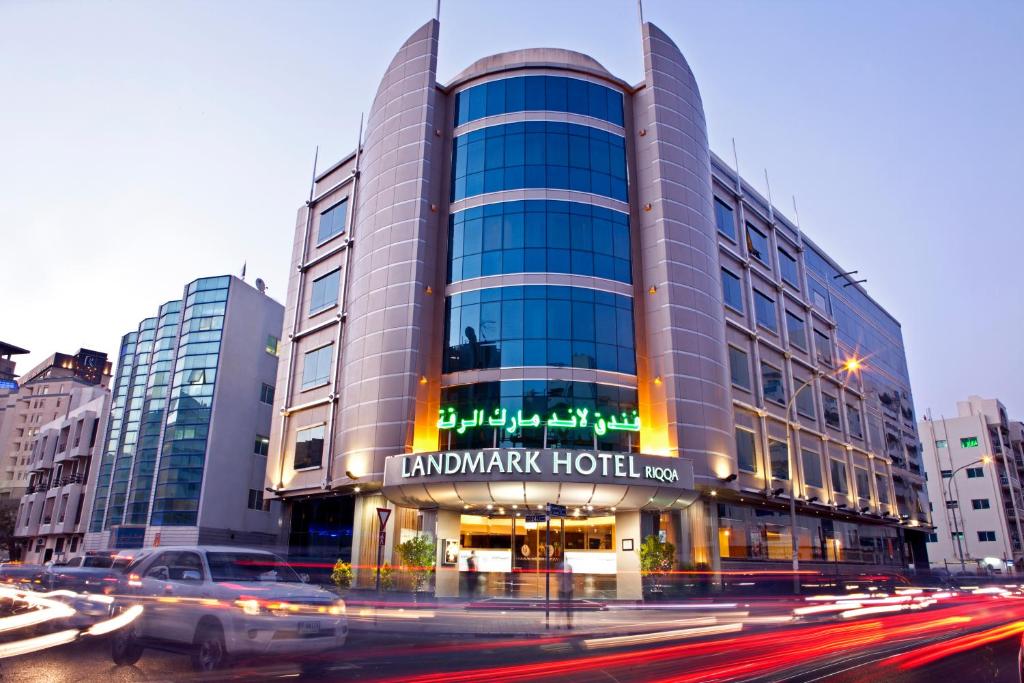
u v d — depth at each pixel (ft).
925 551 220.02
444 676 35.17
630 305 118.52
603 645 51.06
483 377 111.14
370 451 110.01
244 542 174.40
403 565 99.35
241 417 180.24
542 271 114.73
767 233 165.17
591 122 126.31
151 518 169.58
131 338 227.20
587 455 95.55
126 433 198.59
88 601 50.19
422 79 130.41
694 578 105.09
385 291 118.32
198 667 34.53
